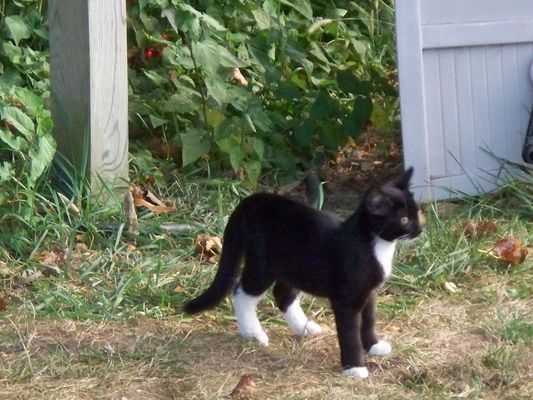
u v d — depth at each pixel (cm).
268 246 510
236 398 470
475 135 725
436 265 611
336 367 504
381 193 477
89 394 473
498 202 706
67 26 654
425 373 497
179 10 716
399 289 595
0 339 524
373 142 827
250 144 727
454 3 707
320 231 495
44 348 516
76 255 619
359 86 776
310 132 762
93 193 662
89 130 658
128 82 767
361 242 482
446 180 721
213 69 729
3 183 636
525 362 508
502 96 725
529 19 715
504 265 621
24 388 477
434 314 564
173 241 645
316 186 731
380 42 913
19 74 736
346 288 485
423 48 709
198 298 533
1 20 756
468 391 481
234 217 525
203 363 504
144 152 736
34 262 607
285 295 535
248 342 523
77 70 656
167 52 754
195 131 728
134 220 648
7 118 625
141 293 580
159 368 495
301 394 474
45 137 629
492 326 544
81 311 552
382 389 482
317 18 889
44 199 641
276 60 802
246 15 801
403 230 479
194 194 706
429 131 720
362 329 514
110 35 660
